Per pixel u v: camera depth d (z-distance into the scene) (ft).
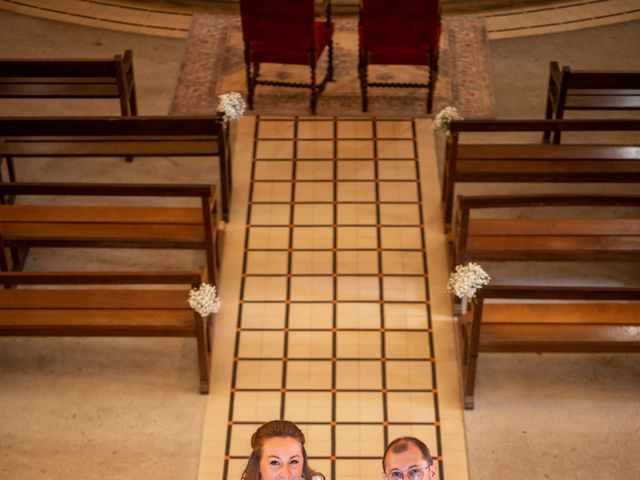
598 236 26.68
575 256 26.40
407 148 32.30
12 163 30.09
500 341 24.31
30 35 37.78
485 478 23.76
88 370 26.18
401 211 30.22
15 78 31.73
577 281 28.30
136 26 38.24
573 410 25.14
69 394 25.62
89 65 31.22
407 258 28.84
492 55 36.60
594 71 30.25
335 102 33.88
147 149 29.32
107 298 25.53
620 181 28.58
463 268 23.72
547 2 39.40
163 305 25.40
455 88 34.65
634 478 23.75
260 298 27.81
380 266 28.63
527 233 26.73
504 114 34.04
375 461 24.22
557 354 26.43
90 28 38.17
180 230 26.81
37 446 24.47
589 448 24.34
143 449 24.44
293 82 34.27
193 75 35.37
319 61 35.78
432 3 31.14
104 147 29.45
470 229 26.84
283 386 25.76
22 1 39.37
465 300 27.17
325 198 30.63
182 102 34.24
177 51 37.04
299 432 12.91
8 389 25.72
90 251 29.22
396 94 34.30
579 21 38.40
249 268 28.60
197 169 31.83
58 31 37.99
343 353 26.45
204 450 24.44
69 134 28.50
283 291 27.99
